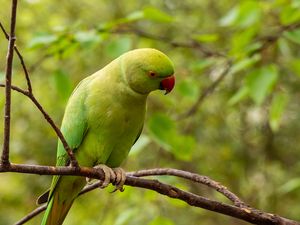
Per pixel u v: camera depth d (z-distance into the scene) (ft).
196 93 33.04
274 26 36.11
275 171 51.78
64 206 22.61
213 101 50.24
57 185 21.91
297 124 51.42
